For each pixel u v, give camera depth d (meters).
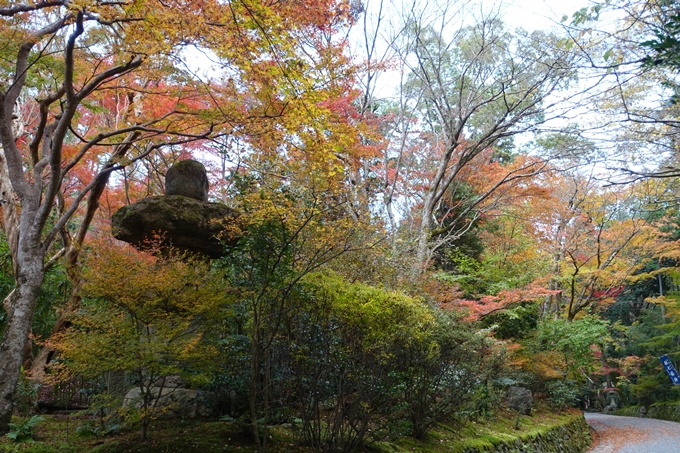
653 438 16.48
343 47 9.06
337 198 7.73
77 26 6.56
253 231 6.21
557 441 12.62
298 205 6.54
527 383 14.94
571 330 16.38
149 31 6.41
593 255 19.19
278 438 6.46
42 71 9.44
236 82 8.03
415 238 11.43
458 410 9.33
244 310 6.90
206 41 6.43
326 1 7.55
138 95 11.33
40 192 7.89
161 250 7.37
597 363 21.47
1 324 10.32
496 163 16.34
